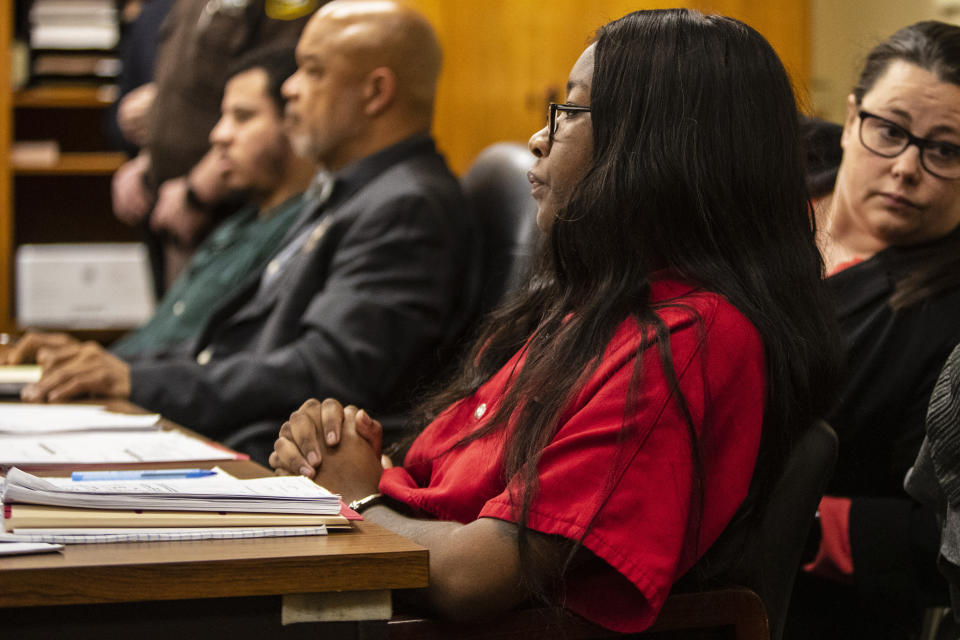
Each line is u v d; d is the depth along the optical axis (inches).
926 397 137.4
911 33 141.6
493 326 126.2
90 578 73.6
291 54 289.1
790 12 382.6
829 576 140.5
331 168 235.8
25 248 423.5
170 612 77.0
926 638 133.1
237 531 83.4
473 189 232.1
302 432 119.4
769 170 105.4
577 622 95.2
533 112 399.2
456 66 397.7
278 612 79.5
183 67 334.6
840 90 370.6
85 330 413.4
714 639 101.3
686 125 103.6
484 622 94.1
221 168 291.0
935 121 136.2
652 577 90.7
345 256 215.5
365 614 80.7
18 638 73.7
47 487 83.9
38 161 424.8
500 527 93.7
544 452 94.6
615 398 94.6
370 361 205.5
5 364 200.8
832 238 149.0
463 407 121.0
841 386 108.0
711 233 103.3
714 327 97.4
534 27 396.2
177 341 263.9
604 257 104.0
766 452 101.3
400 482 116.6
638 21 108.6
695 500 95.5
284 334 218.5
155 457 121.4
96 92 422.3
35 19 417.1
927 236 142.4
